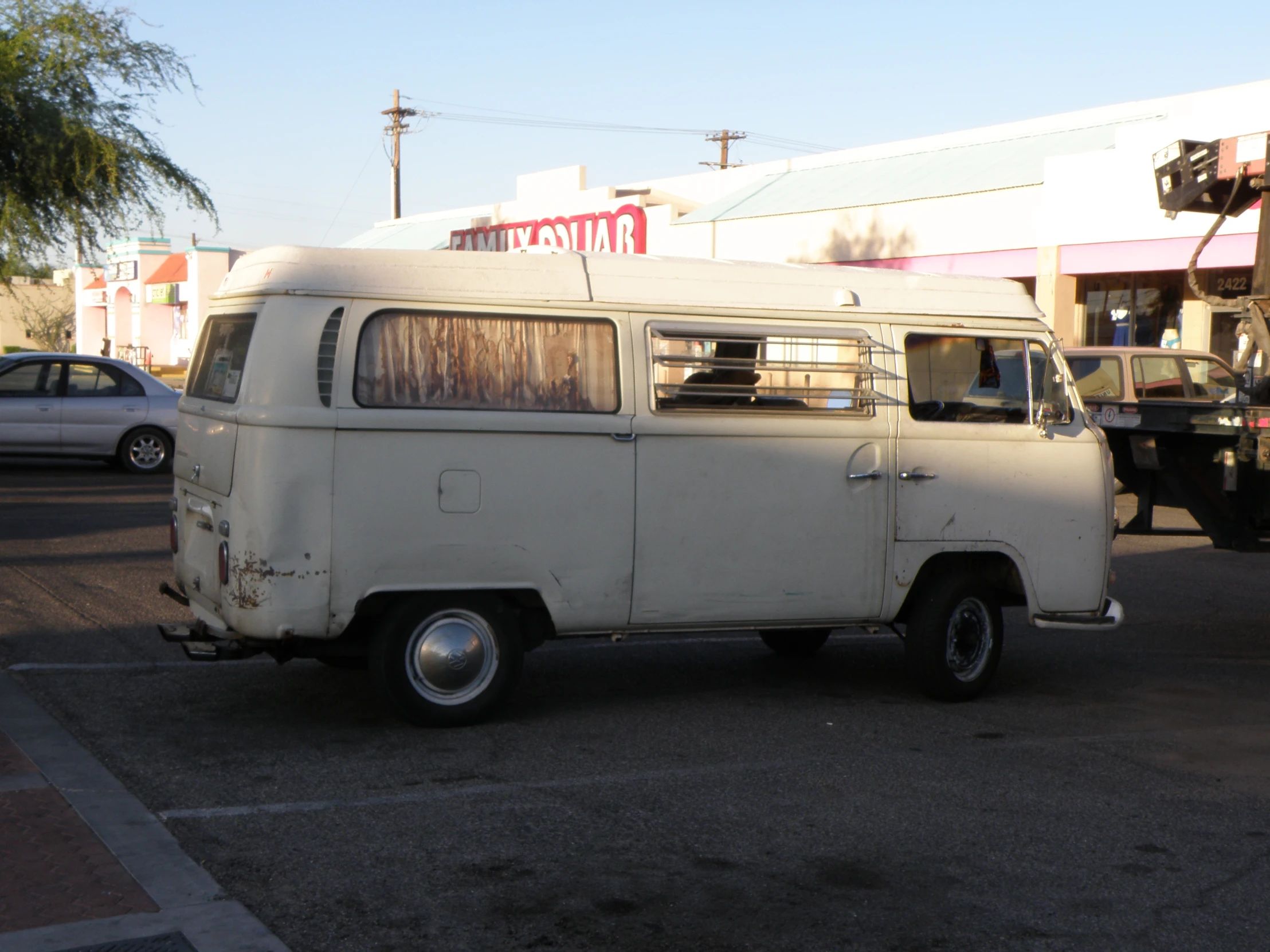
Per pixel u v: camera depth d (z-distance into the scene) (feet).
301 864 14.56
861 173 91.45
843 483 21.49
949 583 22.48
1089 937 13.14
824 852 15.35
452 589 19.36
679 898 13.93
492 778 17.83
